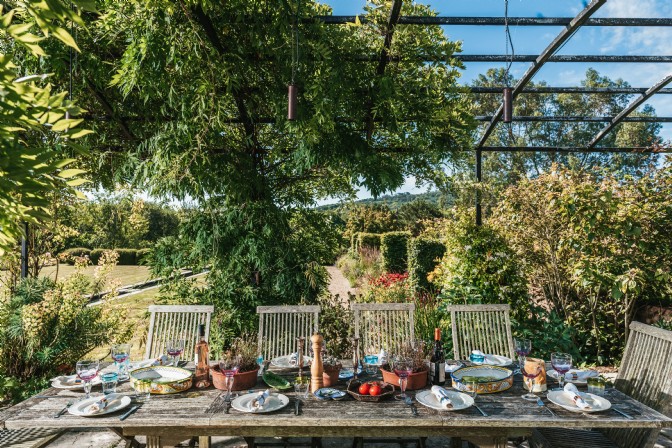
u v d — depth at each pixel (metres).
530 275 5.79
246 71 4.38
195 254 5.02
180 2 3.46
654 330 2.68
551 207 5.20
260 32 4.01
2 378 4.25
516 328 5.06
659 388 2.53
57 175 1.28
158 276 5.25
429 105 4.53
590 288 5.18
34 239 5.08
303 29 4.00
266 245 4.93
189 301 5.05
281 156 5.38
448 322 5.16
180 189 4.40
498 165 17.16
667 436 3.67
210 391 2.60
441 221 6.36
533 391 2.56
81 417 2.23
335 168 4.84
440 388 2.45
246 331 4.88
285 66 4.19
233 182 4.77
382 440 3.43
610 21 3.77
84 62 3.94
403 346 2.82
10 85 1.11
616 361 5.27
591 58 4.33
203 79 4.07
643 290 5.25
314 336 2.65
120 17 3.75
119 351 2.80
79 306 4.85
